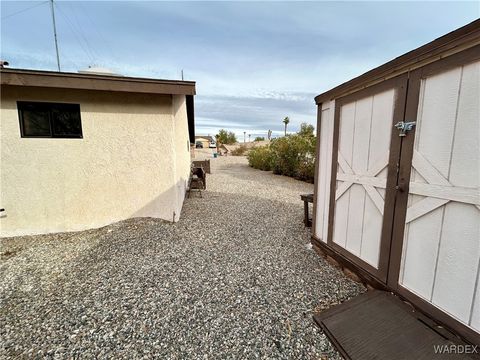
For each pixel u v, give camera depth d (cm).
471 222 137
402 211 181
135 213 421
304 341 167
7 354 156
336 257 272
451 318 150
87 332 176
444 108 148
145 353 157
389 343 151
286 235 380
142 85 354
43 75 323
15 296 222
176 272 265
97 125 382
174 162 423
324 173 291
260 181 964
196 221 448
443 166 151
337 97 256
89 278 253
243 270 269
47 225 387
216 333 175
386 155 195
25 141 364
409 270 179
